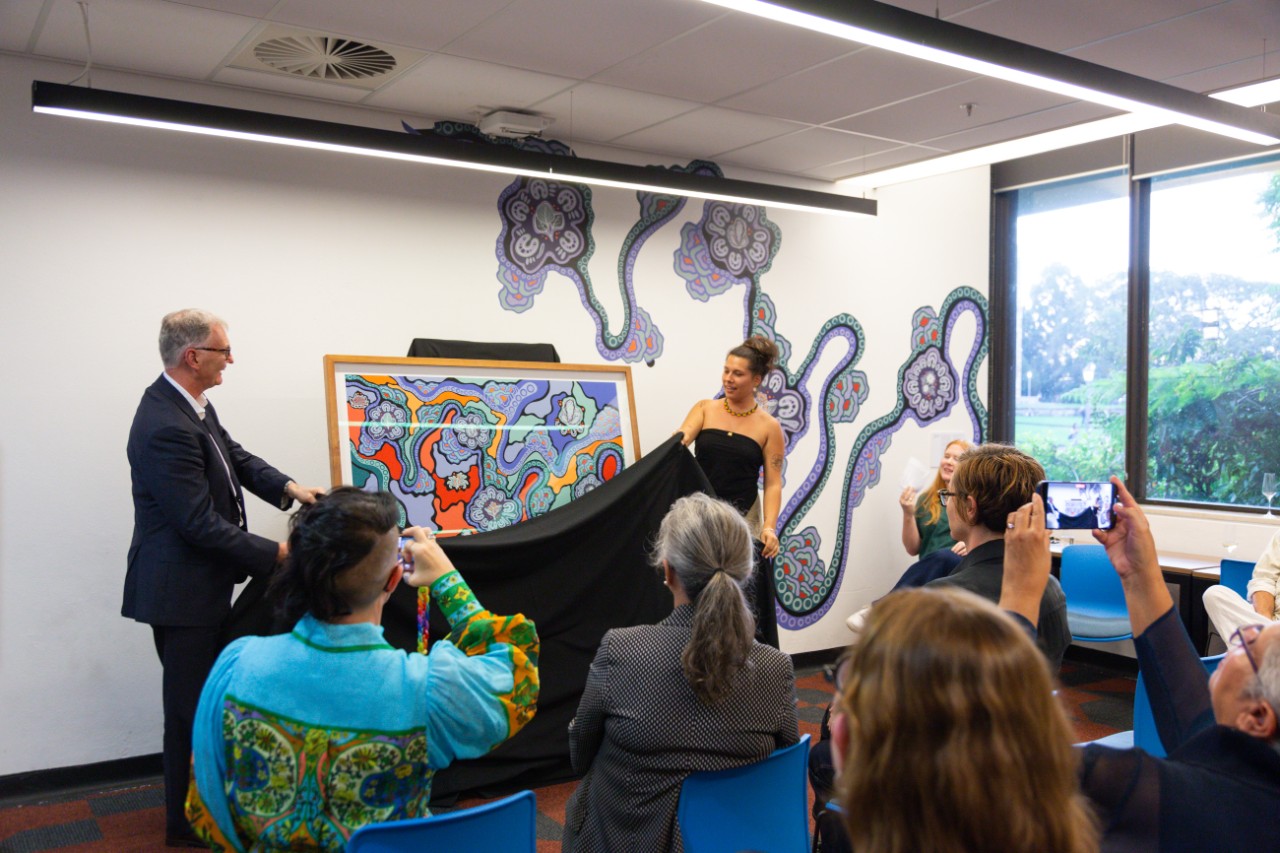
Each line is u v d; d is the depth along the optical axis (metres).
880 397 6.34
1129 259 6.11
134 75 4.09
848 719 0.96
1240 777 1.13
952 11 3.45
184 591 3.41
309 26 3.54
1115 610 5.29
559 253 5.16
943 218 6.60
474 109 4.64
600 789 2.08
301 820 1.46
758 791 2.07
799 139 5.15
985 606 0.94
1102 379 6.31
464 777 3.90
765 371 4.86
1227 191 5.70
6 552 3.88
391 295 4.69
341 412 4.21
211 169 4.27
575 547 4.15
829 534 6.13
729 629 1.98
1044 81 3.19
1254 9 3.43
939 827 0.85
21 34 3.64
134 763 4.15
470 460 4.45
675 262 5.54
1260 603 4.15
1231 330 5.70
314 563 1.48
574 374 4.84
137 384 4.12
